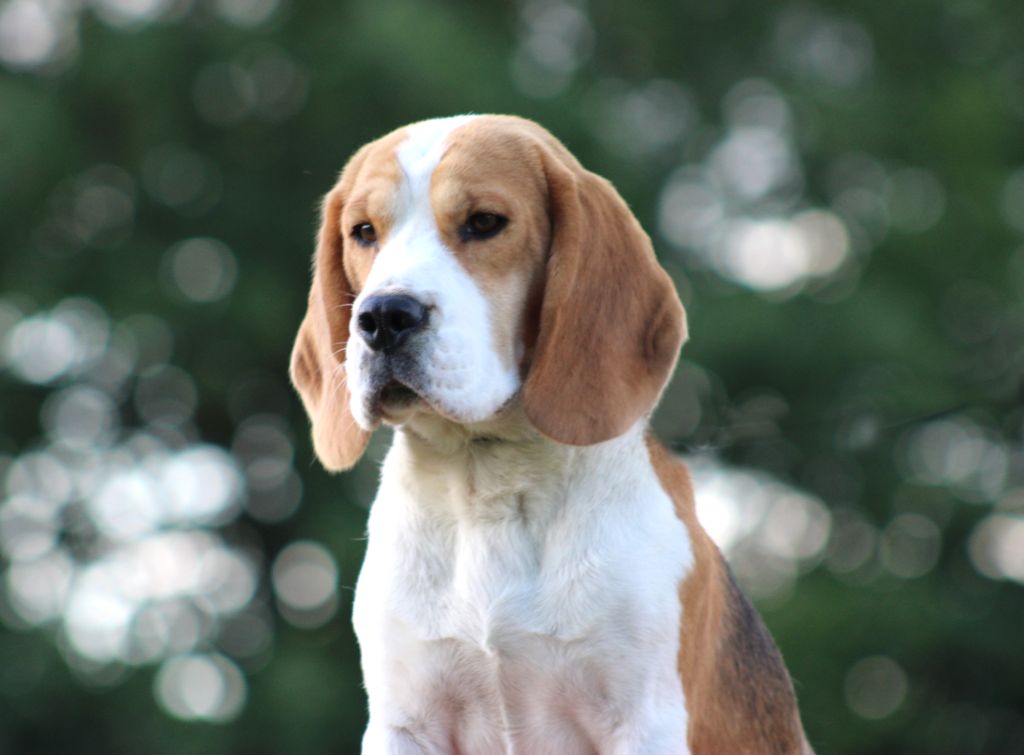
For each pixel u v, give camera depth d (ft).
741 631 21.89
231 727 52.95
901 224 59.16
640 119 60.90
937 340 57.62
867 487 57.00
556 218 19.81
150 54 54.24
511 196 19.54
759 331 53.52
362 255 20.16
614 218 20.38
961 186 60.59
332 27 53.93
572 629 19.36
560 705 19.75
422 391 18.67
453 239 19.47
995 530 58.13
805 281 58.23
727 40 63.00
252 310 54.13
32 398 59.36
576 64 59.93
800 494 56.90
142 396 58.90
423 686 20.10
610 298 20.01
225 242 56.13
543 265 19.89
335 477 56.75
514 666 19.65
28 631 55.98
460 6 56.95
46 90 55.57
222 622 57.93
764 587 55.06
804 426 54.54
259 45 54.49
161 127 55.62
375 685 20.34
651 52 62.13
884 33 63.05
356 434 20.47
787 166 61.57
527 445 19.72
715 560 21.12
